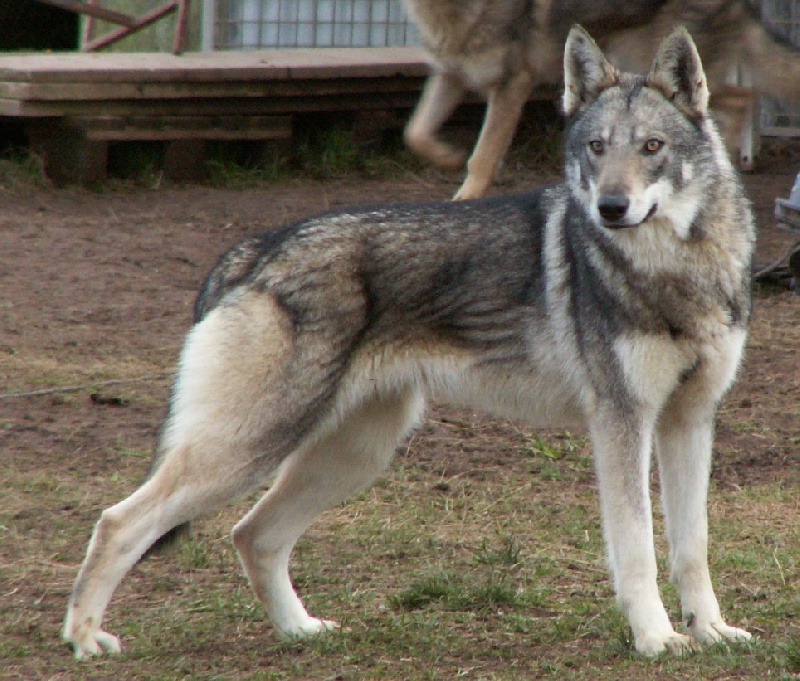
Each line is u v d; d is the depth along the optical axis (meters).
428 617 17.23
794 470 23.34
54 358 28.33
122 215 40.56
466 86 36.66
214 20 51.44
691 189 15.80
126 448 23.69
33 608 17.36
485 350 17.06
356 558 19.58
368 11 52.84
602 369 15.92
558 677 14.87
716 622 15.99
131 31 50.19
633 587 15.53
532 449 24.27
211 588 18.39
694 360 15.84
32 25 62.53
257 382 16.11
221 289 16.98
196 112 45.06
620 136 15.75
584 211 16.11
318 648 16.09
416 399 17.95
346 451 17.55
